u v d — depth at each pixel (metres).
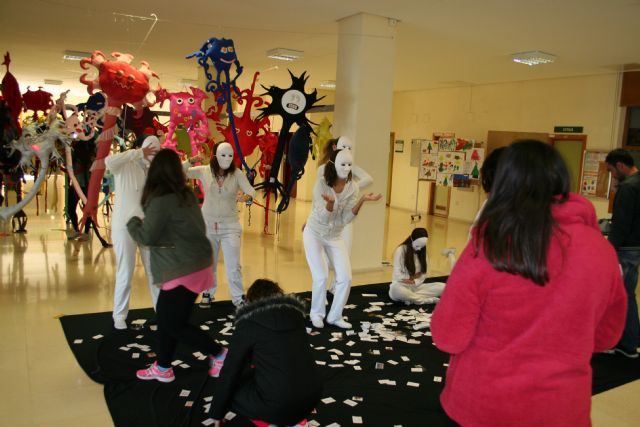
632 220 3.82
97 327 3.96
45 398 2.88
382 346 3.92
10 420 2.64
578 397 1.28
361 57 6.09
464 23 6.25
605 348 1.49
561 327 1.27
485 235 1.34
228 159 4.23
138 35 8.09
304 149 6.00
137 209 3.80
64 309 4.34
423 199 12.83
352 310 4.79
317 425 2.72
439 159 11.20
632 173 3.93
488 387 1.31
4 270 5.45
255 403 2.24
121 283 3.89
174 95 5.49
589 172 9.20
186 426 2.62
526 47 7.30
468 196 11.48
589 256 1.27
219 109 6.57
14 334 3.76
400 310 4.88
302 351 2.28
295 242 7.91
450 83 11.30
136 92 3.95
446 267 6.83
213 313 4.43
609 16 5.53
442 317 1.38
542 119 10.02
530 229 1.27
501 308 1.32
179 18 6.84
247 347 2.26
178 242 2.85
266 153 7.86
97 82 3.89
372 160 6.32
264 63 10.16
